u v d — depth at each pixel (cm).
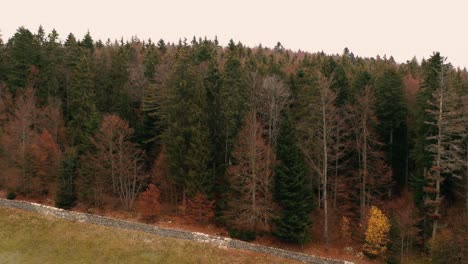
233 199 3853
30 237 3734
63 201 4325
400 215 3769
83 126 4928
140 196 4378
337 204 4403
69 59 6456
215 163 4316
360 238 3734
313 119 4281
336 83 4928
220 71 4909
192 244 3616
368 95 4328
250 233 3738
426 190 3506
